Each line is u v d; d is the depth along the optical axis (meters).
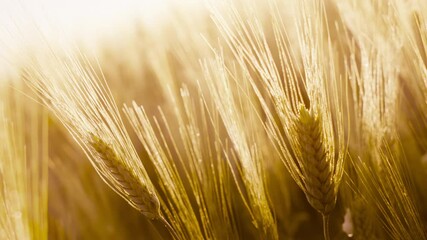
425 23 0.49
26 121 0.66
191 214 0.52
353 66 0.54
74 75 0.47
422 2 0.49
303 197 0.64
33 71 0.46
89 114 0.47
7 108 0.53
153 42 0.81
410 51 0.55
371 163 0.54
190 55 0.67
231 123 0.52
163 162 0.52
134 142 0.69
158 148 0.51
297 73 0.61
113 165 0.47
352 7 0.56
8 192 0.50
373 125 0.53
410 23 0.52
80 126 0.47
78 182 0.68
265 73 0.46
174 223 0.51
